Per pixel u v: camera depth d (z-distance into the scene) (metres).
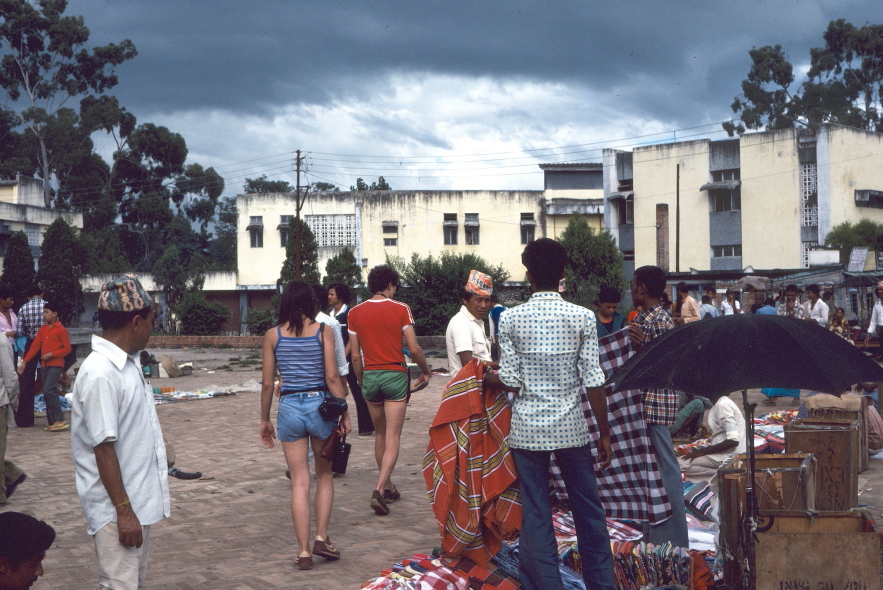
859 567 3.76
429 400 14.40
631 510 4.77
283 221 52.28
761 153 40.78
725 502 4.37
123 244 67.19
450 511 4.34
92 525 3.18
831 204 38.81
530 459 4.08
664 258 43.91
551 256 4.11
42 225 49.88
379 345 6.49
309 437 5.21
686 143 43.09
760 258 40.84
